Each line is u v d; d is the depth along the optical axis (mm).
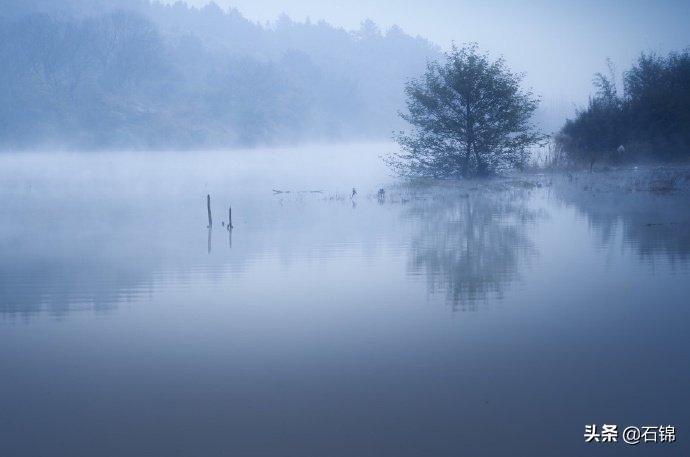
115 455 6414
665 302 10672
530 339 9195
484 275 13078
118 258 16078
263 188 36438
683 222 18281
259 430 6816
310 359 8727
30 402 7617
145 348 9359
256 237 18812
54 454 6453
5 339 9906
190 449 6480
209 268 14641
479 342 9148
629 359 8320
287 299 11789
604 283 12031
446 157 34531
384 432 6707
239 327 10211
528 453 6266
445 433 6656
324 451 6387
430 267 14016
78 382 8164
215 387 7902
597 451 6250
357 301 11484
